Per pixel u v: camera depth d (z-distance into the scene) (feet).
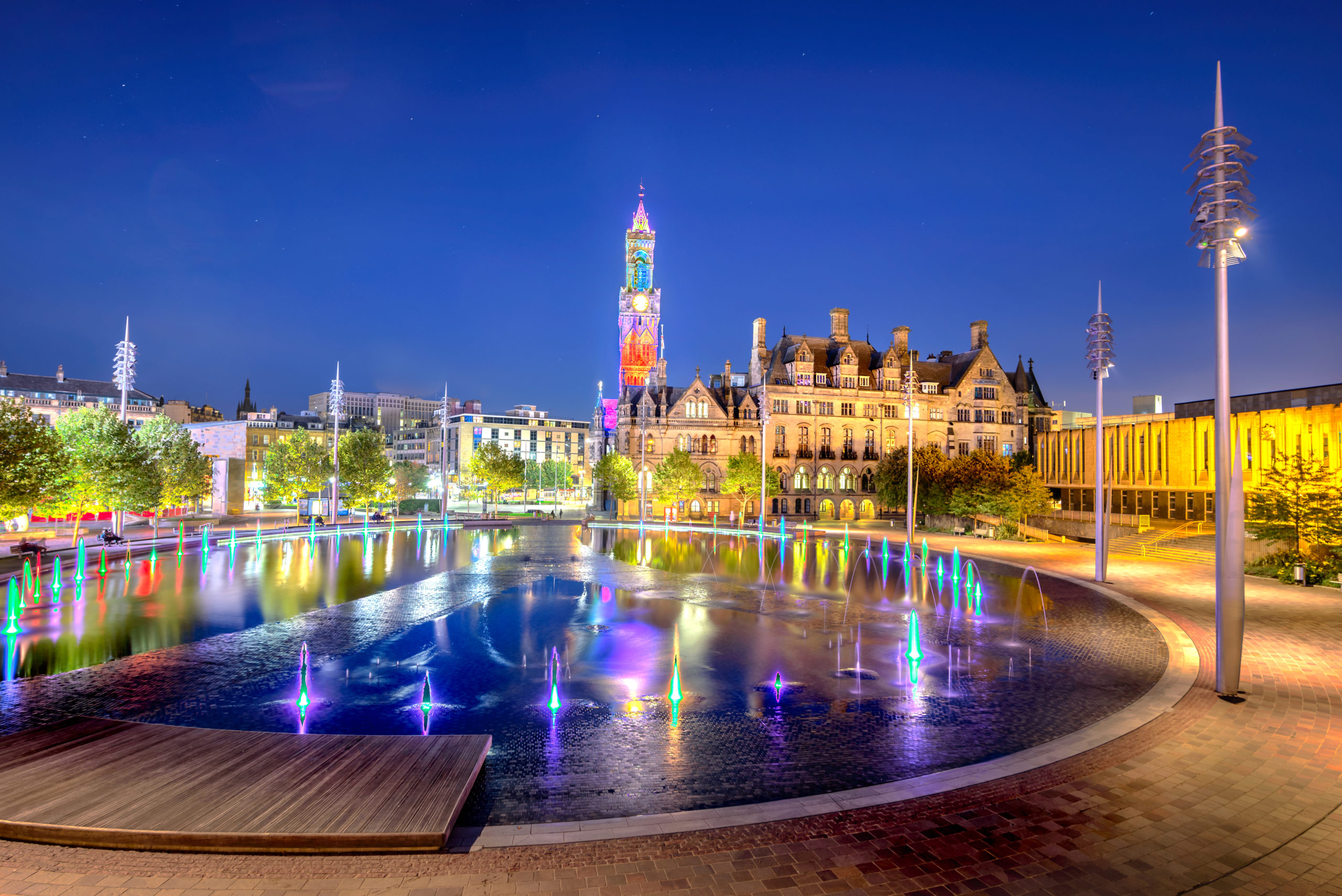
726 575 131.54
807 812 34.99
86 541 187.32
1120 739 45.06
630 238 390.21
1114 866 30.09
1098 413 118.21
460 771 37.96
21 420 139.85
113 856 30.32
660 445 314.55
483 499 402.93
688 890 28.09
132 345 185.78
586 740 47.57
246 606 96.68
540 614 92.48
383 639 77.77
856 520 303.27
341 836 30.78
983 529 214.07
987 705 54.90
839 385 324.19
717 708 54.54
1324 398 165.58
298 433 340.80
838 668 66.49
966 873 29.48
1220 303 54.24
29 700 55.83
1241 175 54.03
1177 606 94.99
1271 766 40.70
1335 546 118.11
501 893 27.71
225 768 38.09
